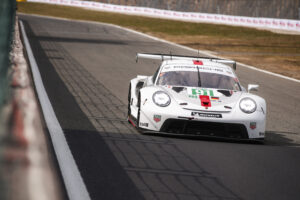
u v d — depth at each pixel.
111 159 18.16
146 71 63.28
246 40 147.38
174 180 15.80
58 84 43.69
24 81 7.44
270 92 52.16
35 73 50.00
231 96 26.14
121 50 92.00
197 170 17.53
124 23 199.50
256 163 19.56
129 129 25.95
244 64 86.06
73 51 81.88
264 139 26.50
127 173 16.22
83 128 24.81
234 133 24.31
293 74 76.00
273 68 83.44
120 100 37.94
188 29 181.25
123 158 18.50
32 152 3.73
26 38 98.06
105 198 13.14
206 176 16.72
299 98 48.97
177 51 99.88
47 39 101.12
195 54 96.75
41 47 82.75
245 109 24.66
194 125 24.00
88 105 33.69
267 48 128.00
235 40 145.62
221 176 16.89
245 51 116.62
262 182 16.44
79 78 50.00
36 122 4.68
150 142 22.48
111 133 24.05
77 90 41.09
